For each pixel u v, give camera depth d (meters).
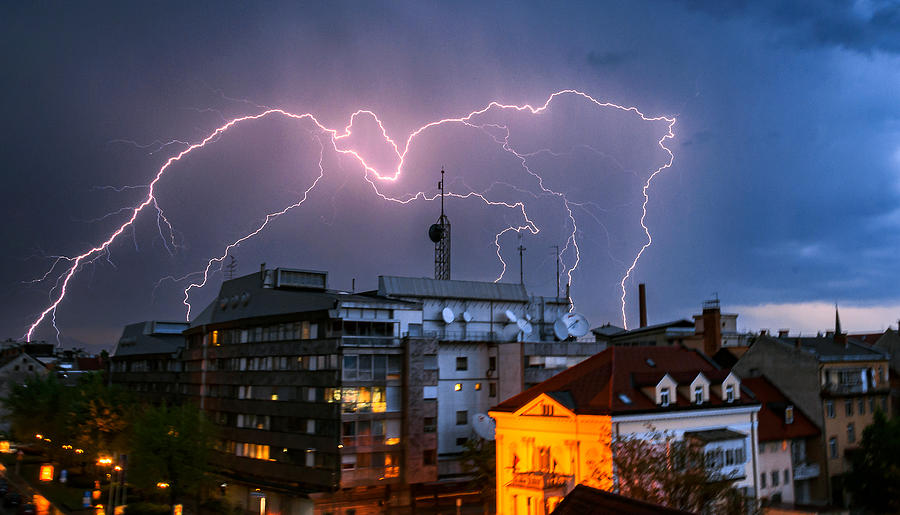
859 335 87.50
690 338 78.88
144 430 59.72
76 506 65.44
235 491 74.06
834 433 61.25
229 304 82.38
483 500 62.16
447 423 70.75
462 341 73.06
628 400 47.50
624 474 37.03
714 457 48.09
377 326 66.19
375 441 62.28
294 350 68.00
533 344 71.69
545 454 49.19
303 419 65.06
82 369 150.75
